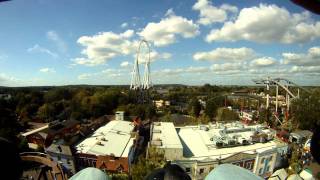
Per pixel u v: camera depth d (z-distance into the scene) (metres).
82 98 95.31
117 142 43.94
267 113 71.56
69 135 45.34
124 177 29.25
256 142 41.44
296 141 49.09
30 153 11.88
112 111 88.81
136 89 98.00
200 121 68.75
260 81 73.62
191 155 36.22
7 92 133.75
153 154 31.27
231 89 183.12
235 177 1.85
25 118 78.88
